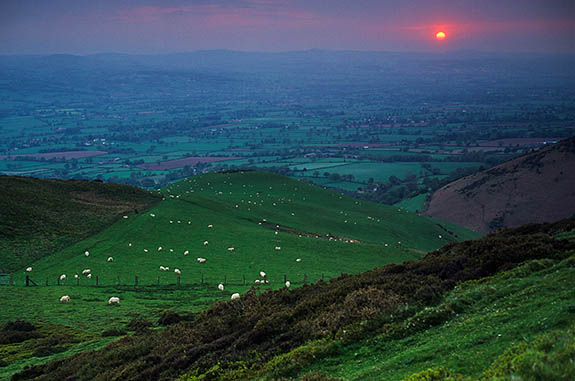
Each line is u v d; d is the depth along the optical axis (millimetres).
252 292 40000
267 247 79250
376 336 23875
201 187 139375
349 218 123125
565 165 192125
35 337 39969
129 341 34906
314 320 27641
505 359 15625
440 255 36438
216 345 28719
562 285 22406
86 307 48812
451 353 19109
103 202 96875
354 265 73125
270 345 26359
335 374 21094
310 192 147500
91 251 70250
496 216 175250
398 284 29766
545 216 169625
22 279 58281
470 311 23828
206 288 58031
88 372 29875
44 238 72312
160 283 59688
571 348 14062
